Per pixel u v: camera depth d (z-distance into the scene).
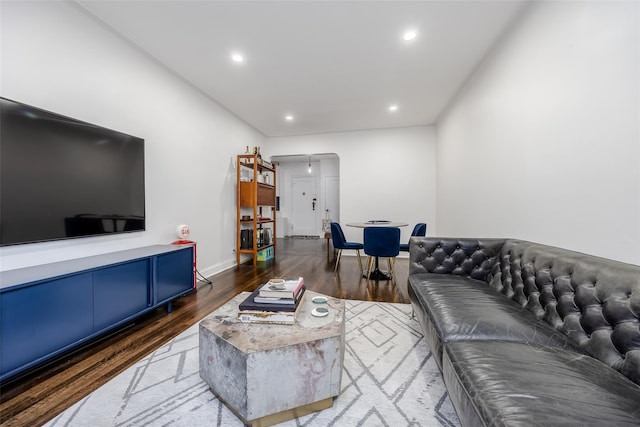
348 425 1.13
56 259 1.81
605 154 1.34
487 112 2.67
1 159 1.48
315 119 4.59
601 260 1.17
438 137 4.64
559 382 0.82
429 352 1.71
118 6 1.99
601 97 1.36
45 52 1.79
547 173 1.79
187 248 2.59
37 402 1.25
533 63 1.93
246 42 2.45
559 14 1.66
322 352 1.18
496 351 1.02
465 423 0.86
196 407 1.22
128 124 2.40
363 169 5.27
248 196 4.23
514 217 2.20
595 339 1.04
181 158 3.08
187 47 2.52
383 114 4.36
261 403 1.08
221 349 1.18
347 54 2.65
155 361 1.59
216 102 3.77
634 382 0.85
